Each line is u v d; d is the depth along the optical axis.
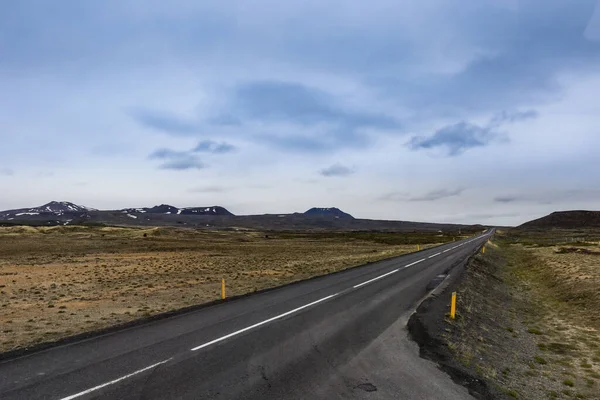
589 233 176.50
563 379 12.02
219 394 7.67
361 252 58.47
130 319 14.73
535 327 18.83
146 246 64.06
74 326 13.58
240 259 44.81
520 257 58.38
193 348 10.64
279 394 7.79
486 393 8.55
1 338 12.00
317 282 25.09
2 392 7.55
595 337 17.16
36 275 29.66
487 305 21.66
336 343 11.50
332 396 7.81
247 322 13.91
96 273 30.91
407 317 15.16
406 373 9.32
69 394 7.48
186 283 25.25
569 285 28.55
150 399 7.32
